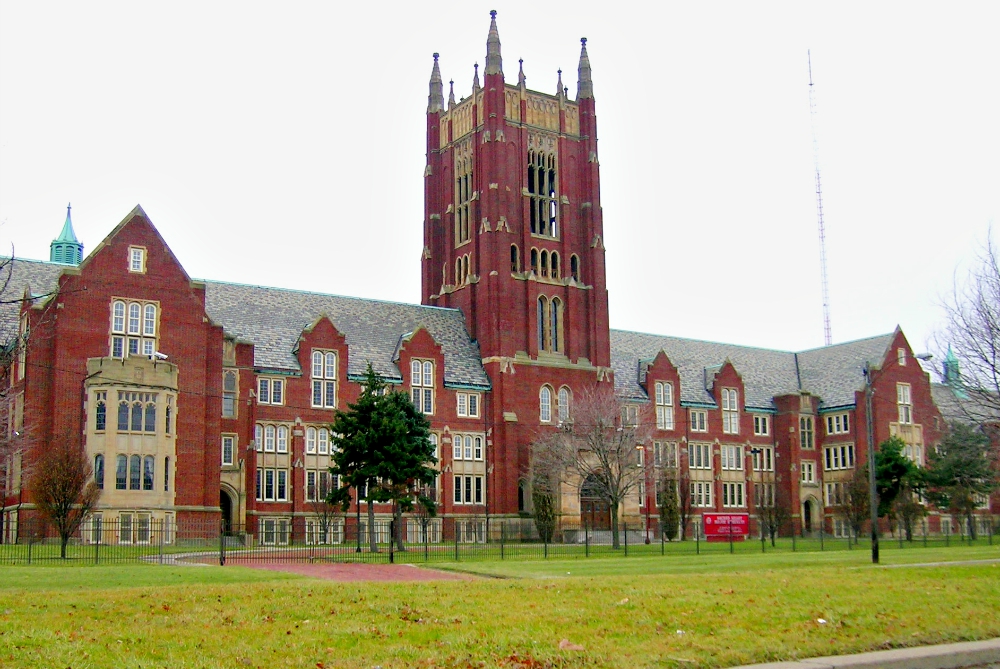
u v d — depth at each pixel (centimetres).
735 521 9450
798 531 11669
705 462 11288
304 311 9262
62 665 1942
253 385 8300
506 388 9662
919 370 12275
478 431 9562
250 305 8994
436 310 10106
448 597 2878
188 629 2334
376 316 9669
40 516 6162
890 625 2569
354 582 3447
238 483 7969
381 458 6900
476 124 10300
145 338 7231
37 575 3784
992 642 2444
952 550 6706
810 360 12912
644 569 4641
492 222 9969
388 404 7106
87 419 6844
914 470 9994
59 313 6938
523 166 10294
